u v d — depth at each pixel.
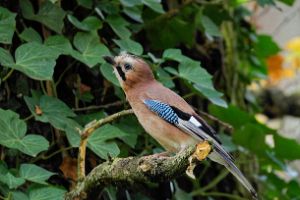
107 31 10.91
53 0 9.77
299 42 17.50
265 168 13.34
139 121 9.90
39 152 9.20
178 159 7.75
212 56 12.93
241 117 11.80
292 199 13.31
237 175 9.12
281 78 17.14
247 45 13.94
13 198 8.87
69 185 10.12
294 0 12.97
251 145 11.88
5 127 9.08
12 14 9.49
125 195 10.52
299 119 18.56
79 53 9.99
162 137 9.62
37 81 10.05
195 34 12.47
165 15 11.69
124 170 8.16
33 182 9.16
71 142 9.45
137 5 10.92
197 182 11.84
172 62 11.66
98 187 8.59
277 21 20.39
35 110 9.62
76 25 10.08
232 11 13.30
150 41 11.76
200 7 12.01
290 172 12.71
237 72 13.57
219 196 12.44
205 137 9.35
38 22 10.32
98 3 10.62
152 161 7.95
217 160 9.35
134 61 9.98
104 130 9.59
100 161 10.41
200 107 12.27
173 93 9.82
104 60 10.02
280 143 11.85
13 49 10.08
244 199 12.17
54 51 9.50
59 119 9.64
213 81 12.99
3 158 9.61
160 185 11.11
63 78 10.38
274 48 14.08
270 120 17.78
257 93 17.61
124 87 9.98
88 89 10.51
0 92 9.84
